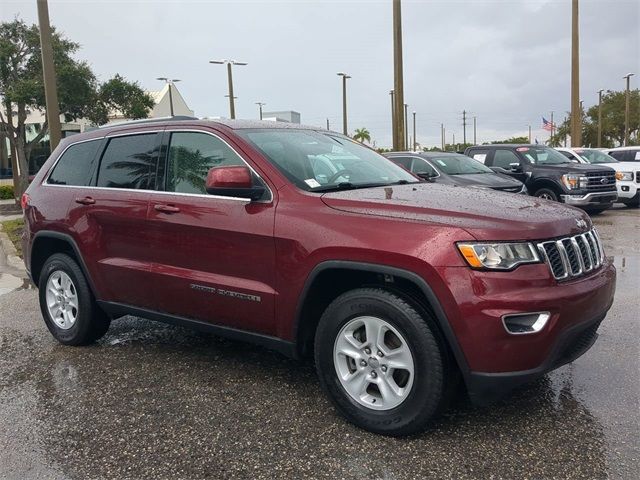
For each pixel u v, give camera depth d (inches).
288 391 160.7
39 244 211.3
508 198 148.3
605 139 2694.4
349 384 138.2
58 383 171.2
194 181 167.5
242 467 122.7
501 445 128.2
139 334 217.9
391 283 135.0
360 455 125.8
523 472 117.6
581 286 128.7
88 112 797.2
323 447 129.8
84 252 192.1
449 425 137.7
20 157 800.3
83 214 191.9
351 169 173.6
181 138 174.7
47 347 206.2
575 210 149.2
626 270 306.2
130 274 178.5
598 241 148.4
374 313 131.5
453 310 120.7
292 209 145.0
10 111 784.9
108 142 195.6
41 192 210.4
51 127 454.9
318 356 141.8
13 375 179.0
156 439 135.5
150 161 179.9
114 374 177.0
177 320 172.7
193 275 162.7
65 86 742.5
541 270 122.7
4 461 127.6
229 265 155.7
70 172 205.3
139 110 805.2
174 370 178.7
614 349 185.6
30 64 749.9
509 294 119.2
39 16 443.8
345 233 134.3
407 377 131.0
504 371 120.7
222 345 201.9
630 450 124.9
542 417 140.6
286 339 148.1
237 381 168.7
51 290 209.0
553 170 538.0
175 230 166.2
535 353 120.9
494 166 581.3
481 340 119.6
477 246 121.0
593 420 138.6
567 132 2800.2
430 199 139.9
